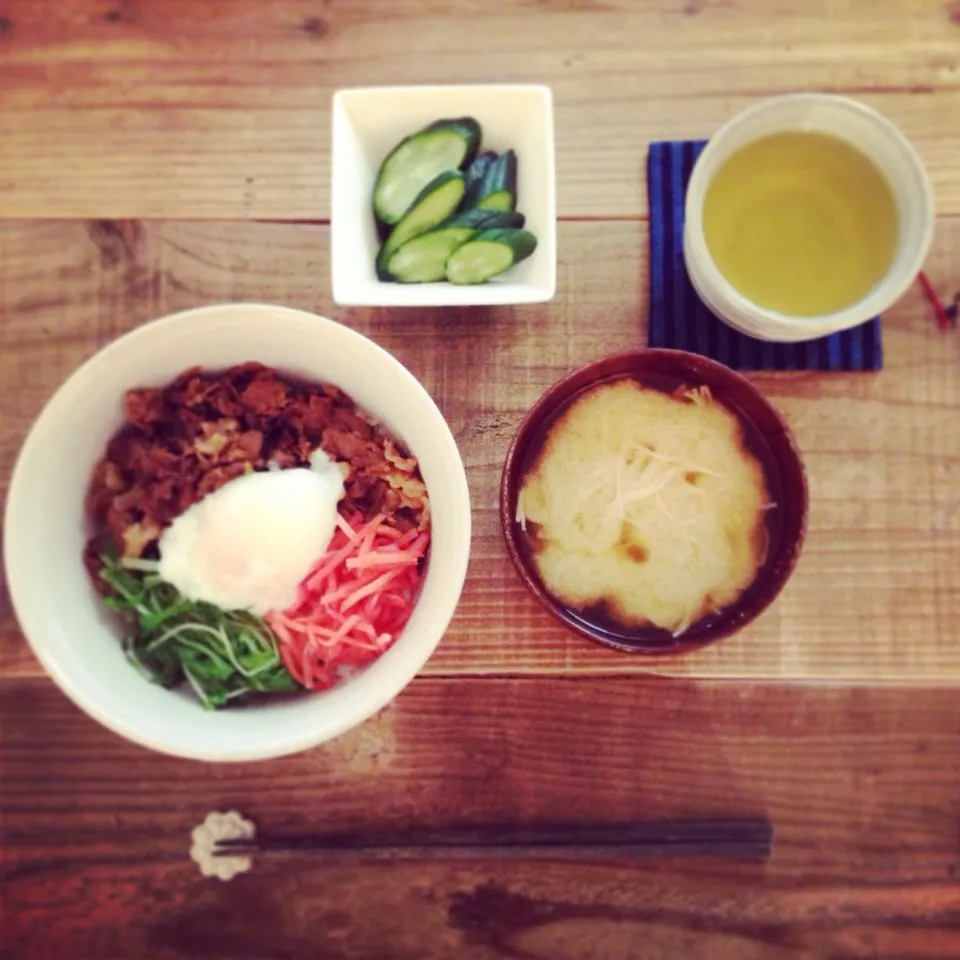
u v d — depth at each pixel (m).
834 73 0.50
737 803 0.48
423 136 0.47
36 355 0.48
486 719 0.48
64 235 0.49
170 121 0.49
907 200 0.46
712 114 0.50
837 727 0.48
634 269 0.49
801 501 0.44
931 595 0.48
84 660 0.39
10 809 0.48
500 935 0.48
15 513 0.38
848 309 0.45
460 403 0.48
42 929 0.47
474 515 0.48
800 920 0.48
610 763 0.48
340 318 0.48
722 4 0.50
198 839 0.47
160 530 0.43
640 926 0.48
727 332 0.49
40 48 0.50
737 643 0.48
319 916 0.48
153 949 0.47
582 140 0.49
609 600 0.46
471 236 0.46
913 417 0.49
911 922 0.48
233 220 0.49
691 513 0.46
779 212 0.48
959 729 0.48
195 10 0.50
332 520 0.43
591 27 0.50
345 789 0.48
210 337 0.40
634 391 0.46
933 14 0.49
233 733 0.39
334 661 0.43
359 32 0.50
